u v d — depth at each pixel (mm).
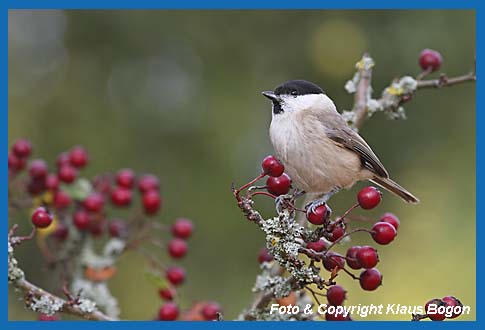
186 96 12070
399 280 10289
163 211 11164
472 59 11477
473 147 11242
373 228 5211
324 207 5180
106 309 6961
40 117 11828
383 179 7504
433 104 11641
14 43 12430
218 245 11086
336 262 5059
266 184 5289
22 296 5707
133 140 11750
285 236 5000
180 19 12164
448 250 10391
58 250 7203
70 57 12180
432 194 10969
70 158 7473
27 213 7352
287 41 12219
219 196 11305
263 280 5898
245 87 12008
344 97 12047
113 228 7375
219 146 11547
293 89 7367
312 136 7164
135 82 12148
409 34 11594
